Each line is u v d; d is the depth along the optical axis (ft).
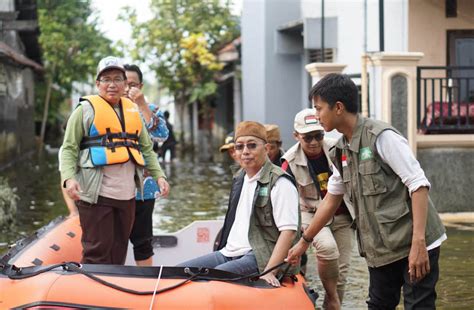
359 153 15.42
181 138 101.19
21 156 82.07
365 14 41.96
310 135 20.13
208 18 98.02
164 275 15.42
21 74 82.99
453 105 40.32
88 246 18.71
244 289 15.43
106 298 14.70
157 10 98.17
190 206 43.57
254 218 16.74
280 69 66.80
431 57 46.55
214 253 17.38
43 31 111.86
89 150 18.57
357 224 16.03
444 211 37.68
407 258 15.37
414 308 15.37
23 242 19.04
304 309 15.69
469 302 22.54
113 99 18.79
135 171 19.21
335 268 20.26
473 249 29.66
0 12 72.49
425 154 37.45
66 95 129.39
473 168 37.78
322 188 20.56
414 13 46.34
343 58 53.06
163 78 99.55
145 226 21.58
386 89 36.47
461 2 46.37
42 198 47.70
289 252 16.43
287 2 66.64
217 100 116.67
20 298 14.93
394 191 15.30
